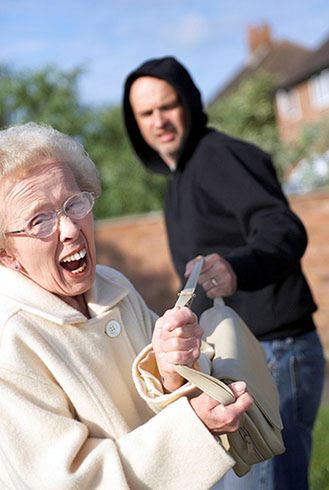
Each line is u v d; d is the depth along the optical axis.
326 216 8.87
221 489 2.18
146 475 1.75
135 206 19.48
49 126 2.05
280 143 18.52
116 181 19.58
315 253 8.95
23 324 1.83
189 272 2.44
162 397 1.80
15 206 1.86
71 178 1.92
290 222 2.75
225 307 2.32
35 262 1.88
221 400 1.71
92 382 1.86
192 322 1.76
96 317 1.96
